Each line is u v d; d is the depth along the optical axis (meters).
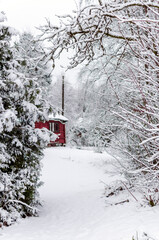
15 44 8.12
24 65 7.73
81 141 32.75
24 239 5.16
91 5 4.79
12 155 7.70
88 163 21.48
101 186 13.17
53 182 15.87
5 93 7.53
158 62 4.07
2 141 7.44
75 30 5.55
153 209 5.09
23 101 7.61
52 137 8.21
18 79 7.01
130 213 5.40
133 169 6.16
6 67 7.66
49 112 8.34
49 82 33.56
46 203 9.87
